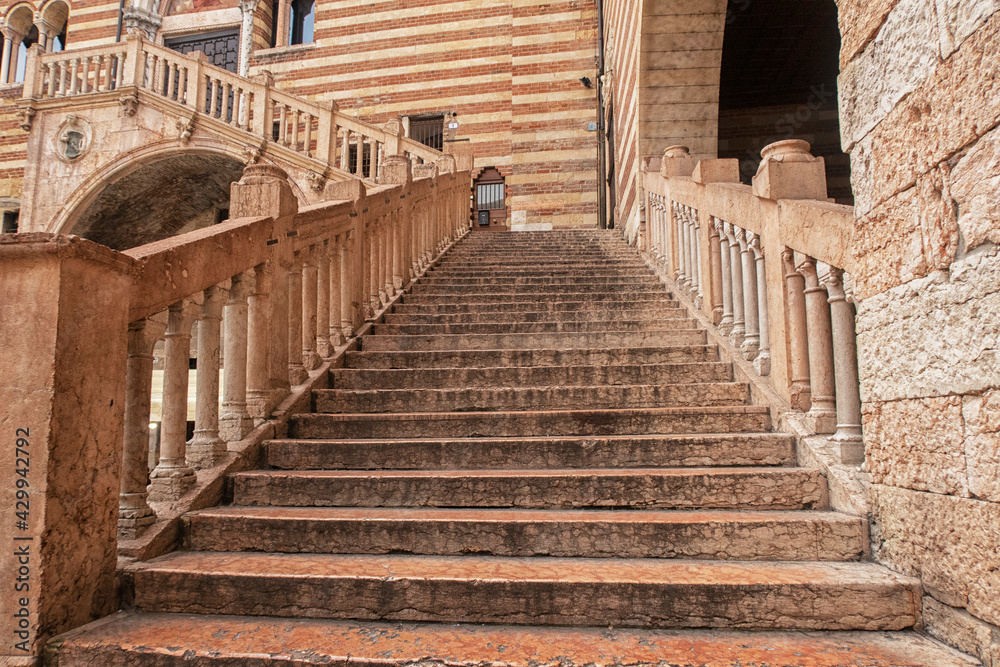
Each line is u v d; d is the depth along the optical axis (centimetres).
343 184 559
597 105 1481
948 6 202
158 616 238
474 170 1518
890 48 235
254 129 1140
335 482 315
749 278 427
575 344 530
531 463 336
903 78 227
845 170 1212
